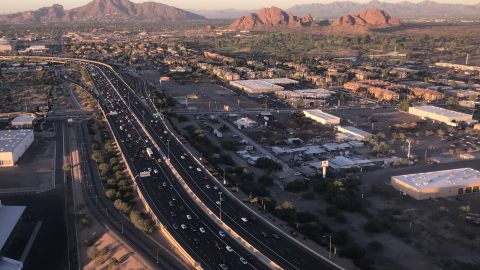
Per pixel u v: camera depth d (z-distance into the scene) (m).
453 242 129.75
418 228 138.12
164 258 122.31
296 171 190.12
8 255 126.62
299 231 134.88
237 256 120.94
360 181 176.25
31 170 191.25
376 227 136.50
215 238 131.12
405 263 119.12
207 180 176.62
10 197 164.38
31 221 146.50
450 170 179.00
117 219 145.75
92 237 134.88
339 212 149.38
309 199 161.00
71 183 177.00
